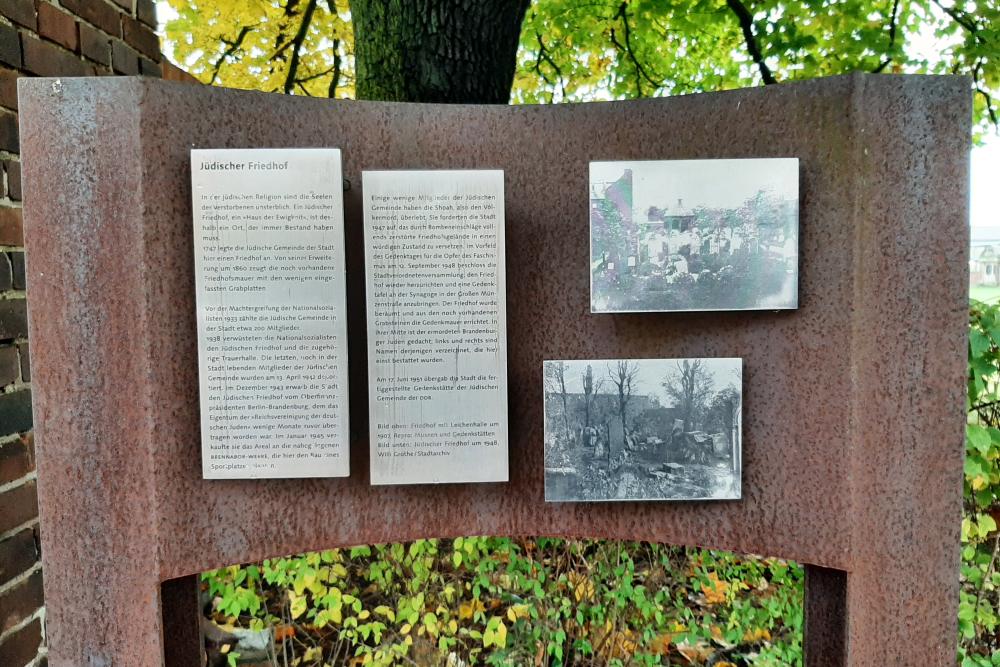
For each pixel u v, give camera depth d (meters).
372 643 1.98
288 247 0.98
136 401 0.96
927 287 0.97
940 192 0.97
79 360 0.95
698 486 1.03
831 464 0.99
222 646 1.86
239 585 1.80
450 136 1.03
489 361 1.03
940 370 0.98
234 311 0.98
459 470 1.03
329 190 0.98
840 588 1.04
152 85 0.94
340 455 1.00
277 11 3.24
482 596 1.98
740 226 0.99
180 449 0.98
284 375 0.99
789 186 0.98
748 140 0.99
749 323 1.01
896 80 0.95
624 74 3.98
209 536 0.99
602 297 1.01
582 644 1.87
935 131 0.96
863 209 0.96
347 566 1.92
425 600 1.91
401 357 1.02
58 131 0.93
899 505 0.99
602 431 1.04
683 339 1.03
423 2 1.80
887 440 0.98
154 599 0.97
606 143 1.02
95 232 0.94
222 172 0.97
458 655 1.91
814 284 0.99
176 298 0.97
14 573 1.23
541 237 1.03
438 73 1.81
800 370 1.00
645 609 1.85
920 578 0.99
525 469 1.06
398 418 1.03
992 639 1.86
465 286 1.02
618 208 1.00
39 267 0.94
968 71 3.17
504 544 1.89
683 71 4.12
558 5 3.58
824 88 0.96
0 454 1.20
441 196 1.01
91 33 1.49
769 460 1.01
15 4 1.25
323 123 1.00
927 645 1.00
